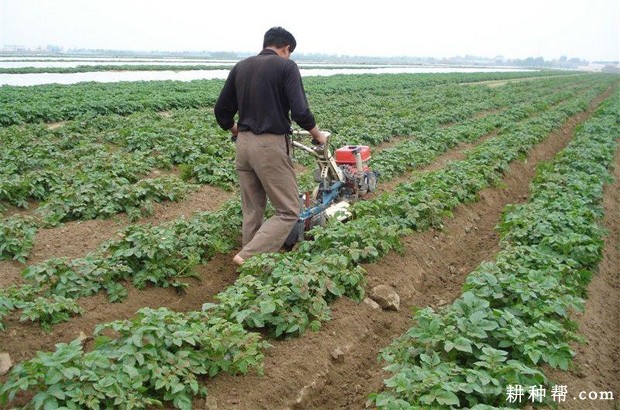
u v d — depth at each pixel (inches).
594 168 524.4
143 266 267.1
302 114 262.2
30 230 300.7
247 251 269.7
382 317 259.4
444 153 631.8
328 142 325.4
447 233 366.9
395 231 303.9
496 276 249.6
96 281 249.8
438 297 300.5
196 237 293.0
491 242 388.2
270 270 251.1
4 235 283.1
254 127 266.7
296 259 260.5
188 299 264.1
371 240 285.6
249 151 269.1
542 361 215.2
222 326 198.1
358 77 1978.3
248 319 218.1
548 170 528.4
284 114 268.4
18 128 590.2
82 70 2032.5
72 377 161.6
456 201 397.4
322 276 242.8
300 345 219.0
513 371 184.9
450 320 209.8
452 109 966.4
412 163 532.4
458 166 484.4
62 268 245.8
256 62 265.4
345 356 225.6
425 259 325.4
